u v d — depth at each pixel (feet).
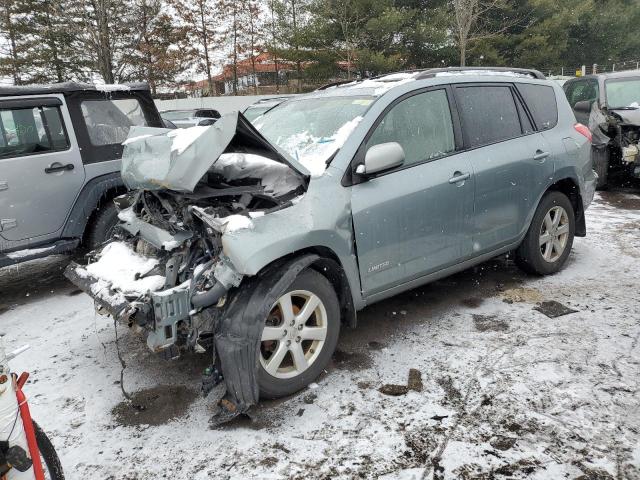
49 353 12.68
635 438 8.55
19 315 15.33
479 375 10.61
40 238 16.71
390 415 9.48
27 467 6.18
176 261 10.25
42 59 81.87
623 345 11.51
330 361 11.46
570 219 15.97
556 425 8.96
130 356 12.30
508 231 14.12
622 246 18.42
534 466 8.06
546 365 10.84
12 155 16.14
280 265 9.87
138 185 11.10
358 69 82.38
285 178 10.77
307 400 10.08
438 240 12.39
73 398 10.64
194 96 103.55
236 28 106.11
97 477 8.36
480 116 13.66
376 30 79.00
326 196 10.50
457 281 15.89
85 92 17.72
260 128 13.75
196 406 10.14
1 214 15.88
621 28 114.83
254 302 9.33
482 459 8.27
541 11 95.91
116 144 18.19
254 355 9.18
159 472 8.39
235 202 10.73
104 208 18.01
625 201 25.57
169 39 92.53
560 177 15.17
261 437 9.09
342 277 10.80
